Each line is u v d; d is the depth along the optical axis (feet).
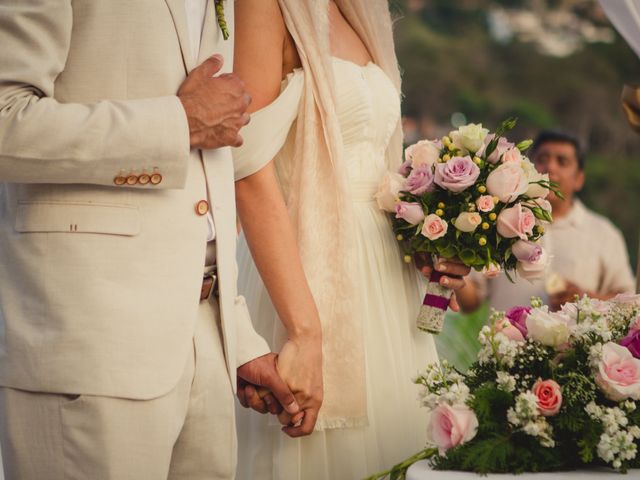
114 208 8.01
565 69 70.59
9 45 7.68
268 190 9.99
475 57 70.23
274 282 9.93
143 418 7.91
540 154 20.21
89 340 7.79
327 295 10.24
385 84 11.12
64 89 8.05
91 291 7.85
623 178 68.28
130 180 7.93
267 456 10.44
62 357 7.78
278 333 10.36
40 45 7.73
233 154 9.89
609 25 71.77
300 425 9.84
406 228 10.57
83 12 8.07
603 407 8.51
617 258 19.81
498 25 72.08
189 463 8.56
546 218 10.39
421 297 11.19
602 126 70.08
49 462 7.88
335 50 10.96
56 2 7.76
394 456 10.42
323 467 10.29
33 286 7.91
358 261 10.40
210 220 8.56
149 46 8.13
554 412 8.42
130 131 7.76
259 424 10.53
